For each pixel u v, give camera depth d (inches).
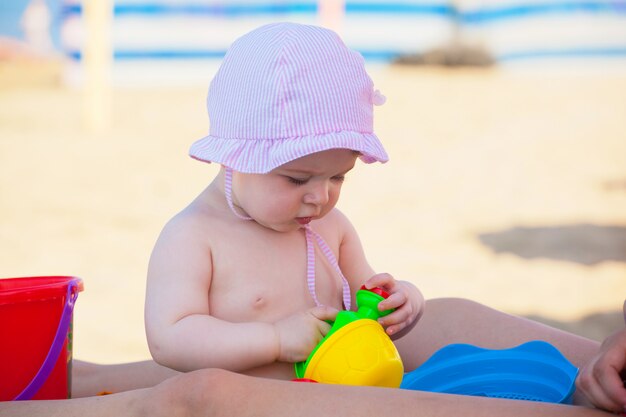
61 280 105.3
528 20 802.8
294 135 93.4
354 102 96.5
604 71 729.0
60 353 96.3
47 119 526.6
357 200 364.8
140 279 254.7
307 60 95.3
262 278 100.8
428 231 318.3
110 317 217.9
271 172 93.6
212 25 763.4
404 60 791.1
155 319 95.2
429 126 508.7
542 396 102.0
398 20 811.4
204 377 79.2
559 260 279.7
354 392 79.4
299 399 78.2
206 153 97.5
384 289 99.9
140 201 356.2
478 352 107.5
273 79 94.3
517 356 105.2
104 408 80.3
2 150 442.3
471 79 690.2
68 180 387.9
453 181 395.9
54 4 763.4
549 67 764.0
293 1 781.9
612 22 783.7
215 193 103.9
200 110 569.3
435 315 122.0
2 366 93.1
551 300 238.2
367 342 91.8
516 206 355.6
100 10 507.5
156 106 581.3
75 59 668.7
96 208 343.3
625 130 491.5
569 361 105.0
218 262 99.6
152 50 743.1
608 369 75.8
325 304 105.1
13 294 92.4
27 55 760.3
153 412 78.2
